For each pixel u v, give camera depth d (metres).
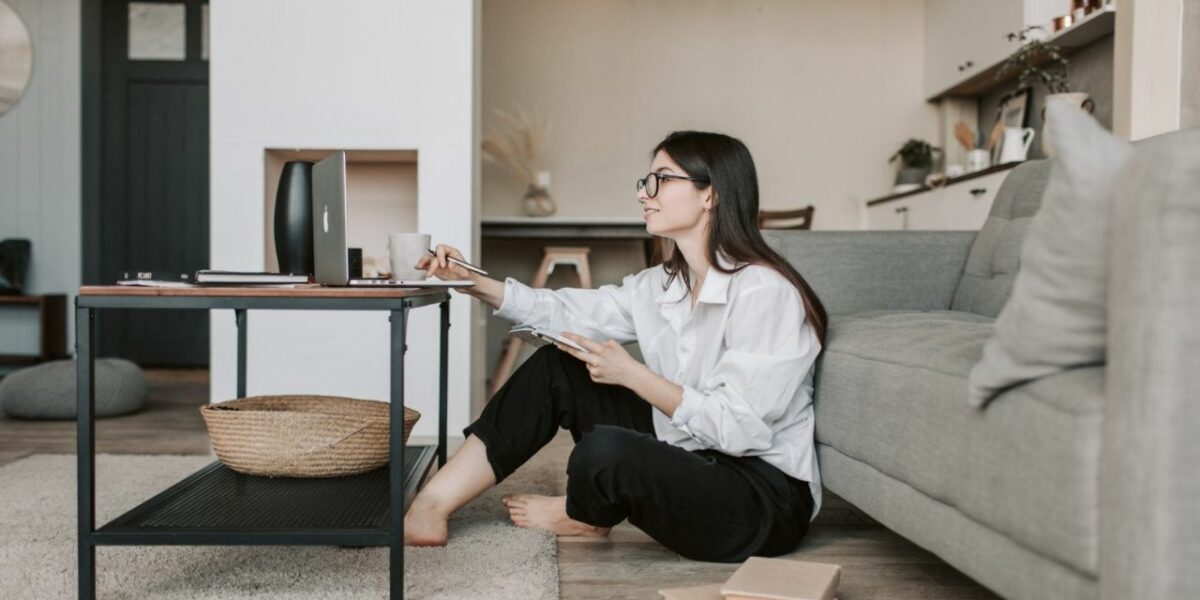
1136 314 0.85
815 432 1.74
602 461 1.52
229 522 1.36
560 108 5.52
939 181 4.42
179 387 4.59
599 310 1.88
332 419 1.68
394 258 1.71
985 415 1.14
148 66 5.52
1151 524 0.83
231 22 3.00
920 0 5.61
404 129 3.02
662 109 5.57
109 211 5.55
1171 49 2.90
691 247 1.66
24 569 1.54
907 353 1.44
